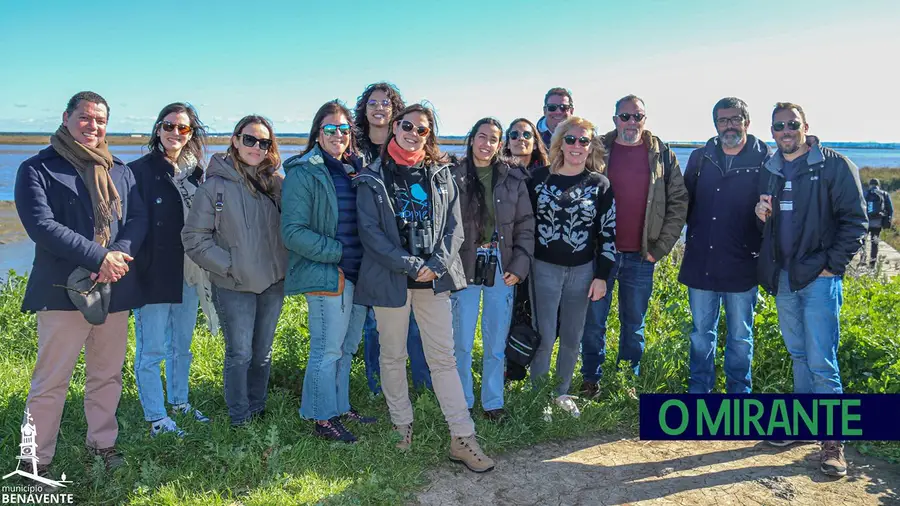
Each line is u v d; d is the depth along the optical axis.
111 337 3.85
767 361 5.49
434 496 3.71
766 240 4.37
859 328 5.46
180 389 4.59
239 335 4.18
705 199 4.73
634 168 5.02
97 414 3.93
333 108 4.18
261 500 3.45
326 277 4.04
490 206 4.51
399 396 4.26
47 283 3.56
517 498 3.72
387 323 4.09
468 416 4.12
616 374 5.25
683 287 7.65
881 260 10.55
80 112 3.61
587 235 4.64
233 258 4.04
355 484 3.70
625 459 4.25
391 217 3.97
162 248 4.15
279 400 4.77
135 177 4.14
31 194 3.48
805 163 4.21
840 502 3.67
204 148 4.63
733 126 4.54
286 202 4.02
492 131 4.40
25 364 5.72
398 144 4.05
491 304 4.58
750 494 3.77
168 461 3.90
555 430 4.57
